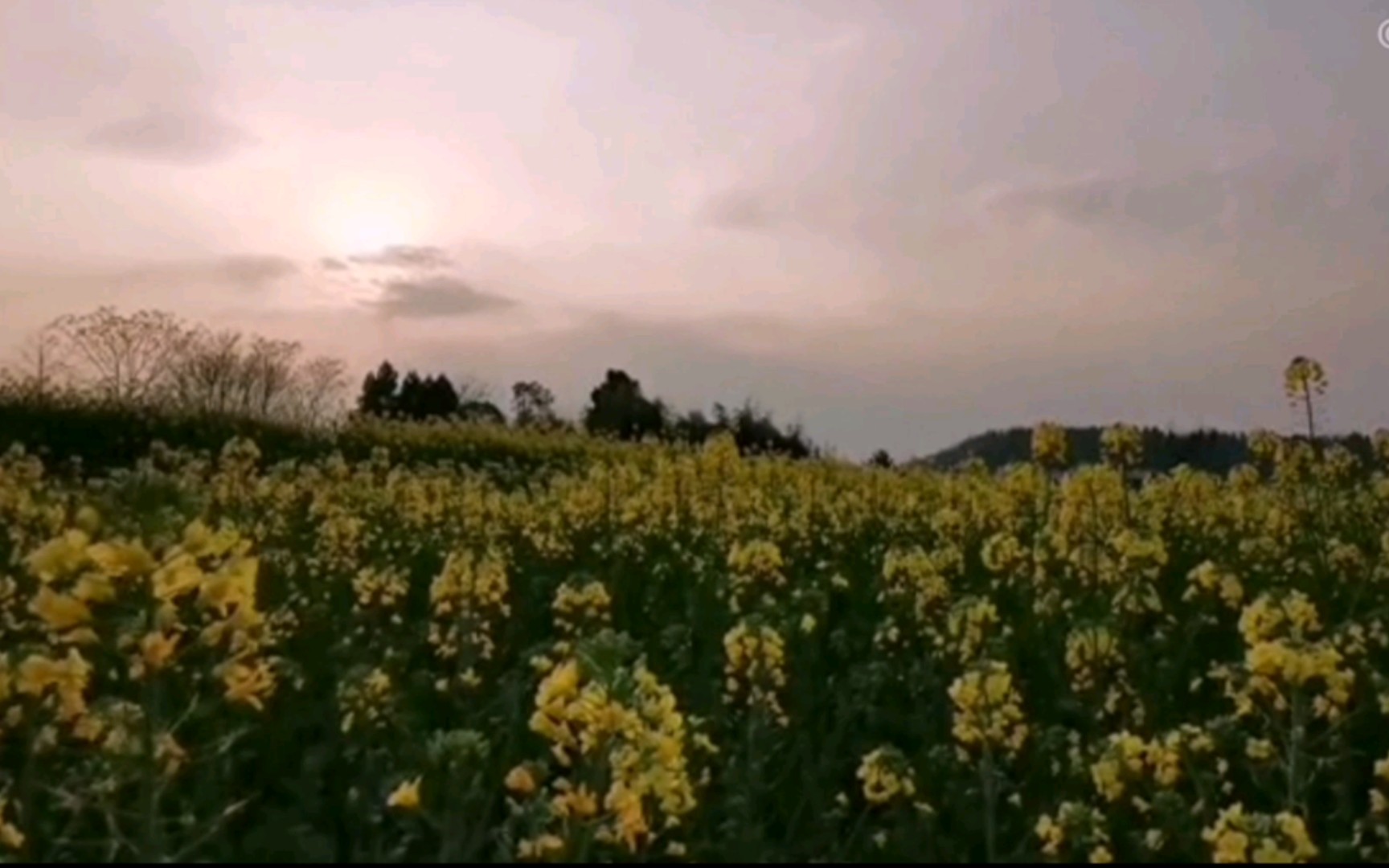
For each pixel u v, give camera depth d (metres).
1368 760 5.73
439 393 40.41
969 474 14.48
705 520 12.30
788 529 11.91
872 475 16.81
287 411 27.84
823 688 6.72
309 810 4.75
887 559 8.45
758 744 5.39
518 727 5.54
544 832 4.21
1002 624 7.82
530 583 9.65
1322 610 8.09
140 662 4.30
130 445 23.42
